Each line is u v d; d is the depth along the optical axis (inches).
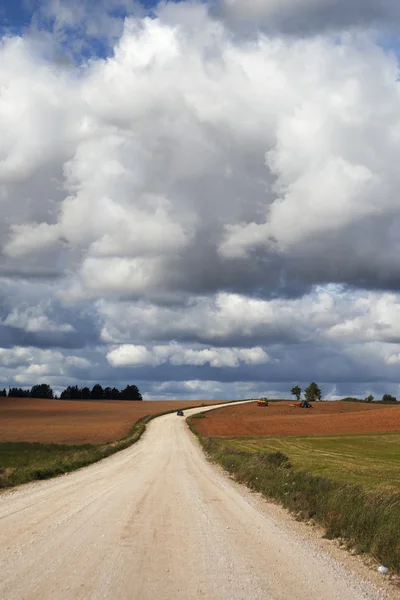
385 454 1879.9
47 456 1581.0
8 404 6259.8
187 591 284.7
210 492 783.1
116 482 891.4
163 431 3469.5
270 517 570.6
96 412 5467.5
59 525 461.1
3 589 272.2
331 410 5467.5
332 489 644.1
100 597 266.7
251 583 304.5
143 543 401.7
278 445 2288.4
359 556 397.7
